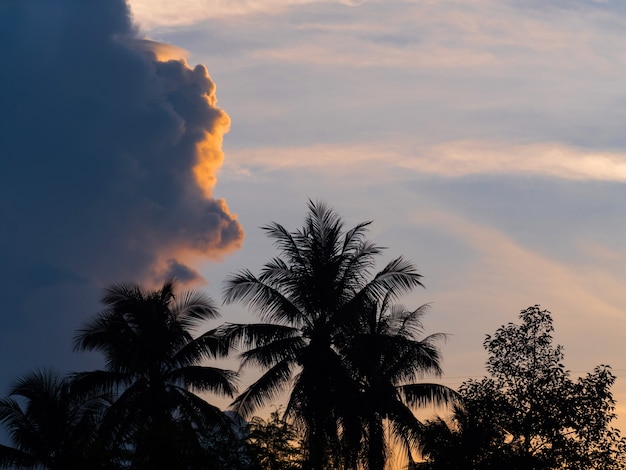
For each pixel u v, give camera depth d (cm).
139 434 3884
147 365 5716
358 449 5122
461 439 4900
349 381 5131
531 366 4938
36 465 5903
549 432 4769
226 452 3984
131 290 5856
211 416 5594
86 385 5750
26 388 5919
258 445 4031
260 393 5166
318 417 5062
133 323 5800
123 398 5638
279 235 5306
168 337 5725
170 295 5897
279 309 5225
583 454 4747
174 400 5662
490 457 4812
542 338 4966
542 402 4803
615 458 4753
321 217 5344
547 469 4722
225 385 5725
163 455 3834
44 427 5888
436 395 5800
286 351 5162
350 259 5291
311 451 4203
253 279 5244
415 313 6119
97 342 5731
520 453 4809
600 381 4825
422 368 5828
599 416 4762
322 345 5203
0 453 5888
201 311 5894
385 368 5803
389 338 5388
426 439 5019
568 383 4847
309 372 5138
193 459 3866
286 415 5109
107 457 3947
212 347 5741
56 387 5966
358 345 5294
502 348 4994
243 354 5212
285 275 5250
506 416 4853
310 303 5203
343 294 5228
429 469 4934
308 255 5247
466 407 4944
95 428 5906
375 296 5259
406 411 5388
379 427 5372
